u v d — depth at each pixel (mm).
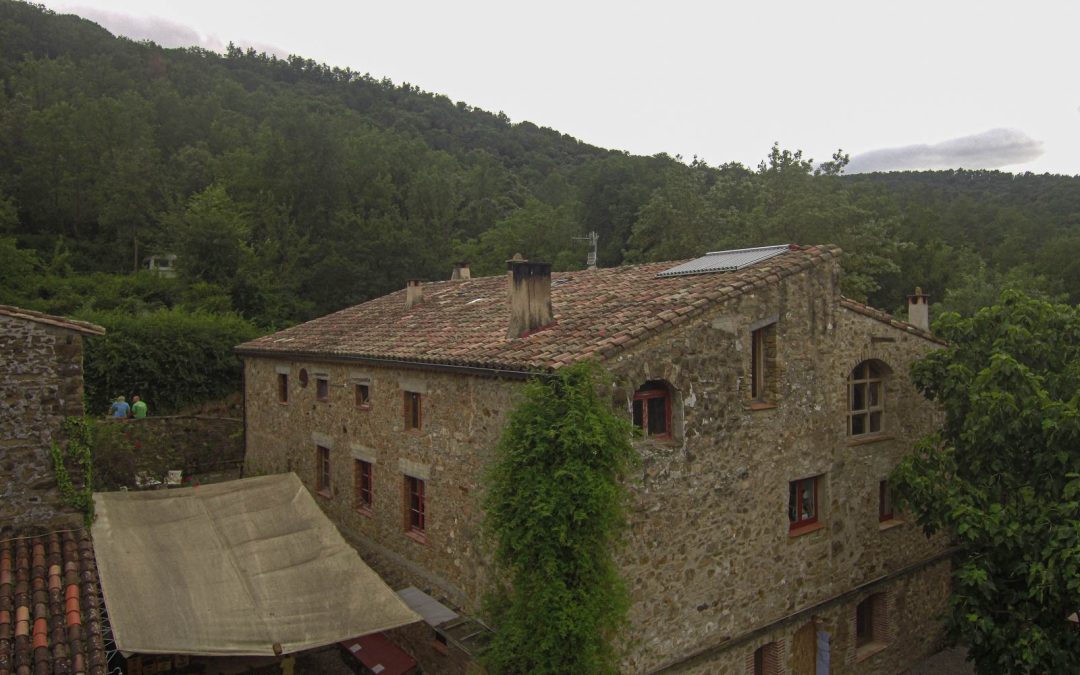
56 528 10250
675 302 11039
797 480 12414
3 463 9914
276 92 93125
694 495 10742
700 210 40844
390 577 14008
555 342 10609
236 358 28578
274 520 13656
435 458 12586
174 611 10438
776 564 11992
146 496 13719
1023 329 11117
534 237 48469
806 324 12477
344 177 45594
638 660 10031
